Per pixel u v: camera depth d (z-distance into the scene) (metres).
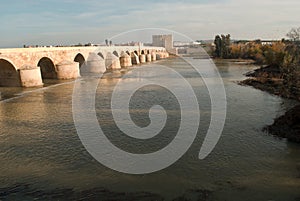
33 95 49.09
